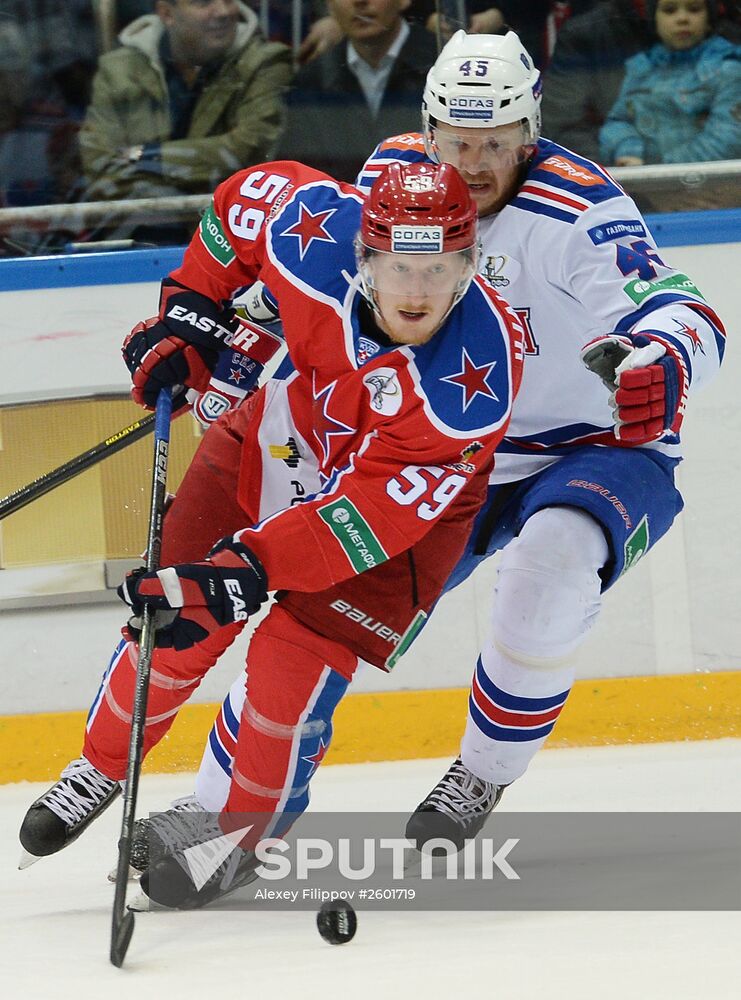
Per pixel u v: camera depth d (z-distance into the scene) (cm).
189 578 847
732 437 1620
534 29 1728
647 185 1708
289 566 854
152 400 1045
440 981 677
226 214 985
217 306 1021
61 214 1723
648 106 1722
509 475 1105
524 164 1023
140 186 1731
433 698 1602
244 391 1084
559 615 994
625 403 848
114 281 1588
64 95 1730
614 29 1719
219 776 982
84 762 1018
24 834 1003
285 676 877
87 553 1581
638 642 1625
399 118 1741
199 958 762
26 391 1588
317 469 965
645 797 1330
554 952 734
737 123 1712
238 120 1728
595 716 1616
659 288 973
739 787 1360
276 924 859
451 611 1603
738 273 1625
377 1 1697
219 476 1009
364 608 884
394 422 843
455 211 812
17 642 1577
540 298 1034
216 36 1712
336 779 1498
